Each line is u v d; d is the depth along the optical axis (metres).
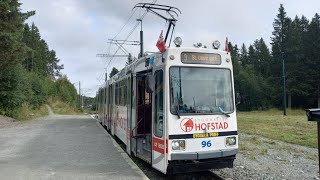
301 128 28.56
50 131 22.77
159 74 10.12
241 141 19.77
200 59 10.09
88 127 26.44
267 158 14.21
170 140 9.41
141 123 12.09
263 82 95.38
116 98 18.06
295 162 13.40
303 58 81.00
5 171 10.01
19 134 20.70
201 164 9.68
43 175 9.48
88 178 9.16
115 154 13.05
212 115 9.89
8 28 31.98
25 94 48.41
